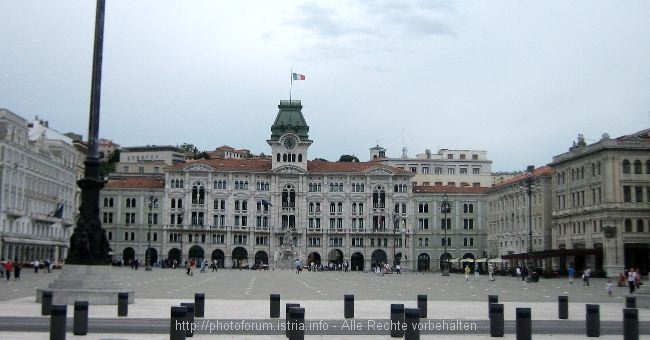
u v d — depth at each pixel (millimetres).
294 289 73250
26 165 134625
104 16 48750
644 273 121625
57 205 154125
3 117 124188
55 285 46875
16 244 131000
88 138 48406
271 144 198375
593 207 127312
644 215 122062
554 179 146500
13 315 38688
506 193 175125
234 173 196250
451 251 196500
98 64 48531
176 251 194500
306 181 197250
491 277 110312
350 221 196625
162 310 42750
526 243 159250
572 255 122438
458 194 197875
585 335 31922
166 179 195000
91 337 29141
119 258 194250
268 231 195750
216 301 52562
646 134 132125
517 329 28812
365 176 197125
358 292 68938
